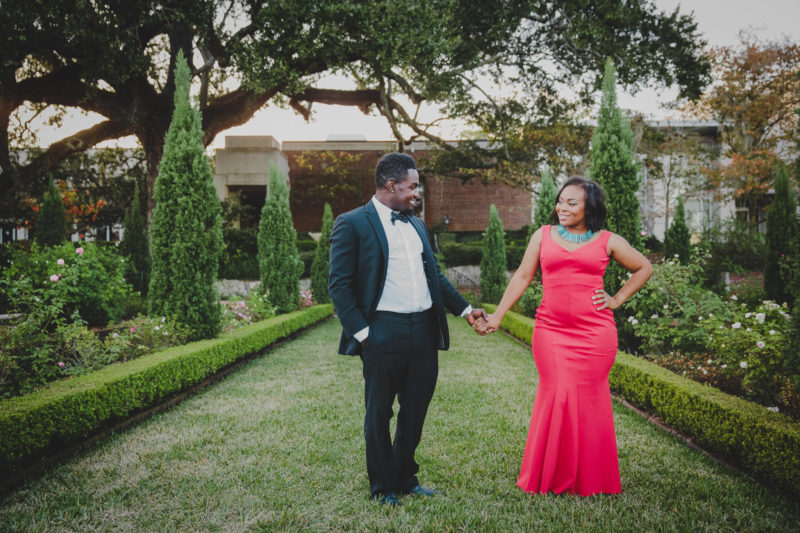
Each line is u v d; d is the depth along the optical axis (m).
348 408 3.89
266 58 10.94
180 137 5.55
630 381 3.98
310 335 8.59
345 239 2.28
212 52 12.40
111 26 9.52
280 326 7.39
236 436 3.21
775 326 3.60
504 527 2.04
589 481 2.37
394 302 2.27
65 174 16.88
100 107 11.59
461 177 20.00
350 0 10.46
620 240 2.49
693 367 4.28
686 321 4.66
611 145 5.48
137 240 12.58
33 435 2.62
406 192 2.35
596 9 13.09
